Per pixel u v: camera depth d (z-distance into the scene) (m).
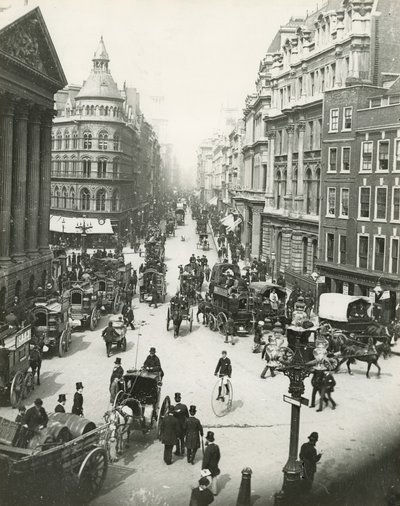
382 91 47.50
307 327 19.08
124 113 104.94
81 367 30.97
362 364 33.25
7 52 39.41
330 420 24.33
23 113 43.84
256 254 79.62
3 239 41.16
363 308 35.12
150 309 47.72
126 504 17.27
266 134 72.62
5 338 26.61
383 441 21.97
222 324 39.19
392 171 43.88
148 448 21.42
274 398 26.92
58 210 97.19
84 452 17.77
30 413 18.02
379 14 50.56
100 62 95.69
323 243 51.22
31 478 16.20
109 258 55.94
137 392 22.52
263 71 80.38
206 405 25.72
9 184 41.22
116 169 95.75
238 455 20.98
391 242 44.00
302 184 59.06
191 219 148.88
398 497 17.44
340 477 19.28
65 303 33.94
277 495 17.62
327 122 49.94
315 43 57.84
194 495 16.22
